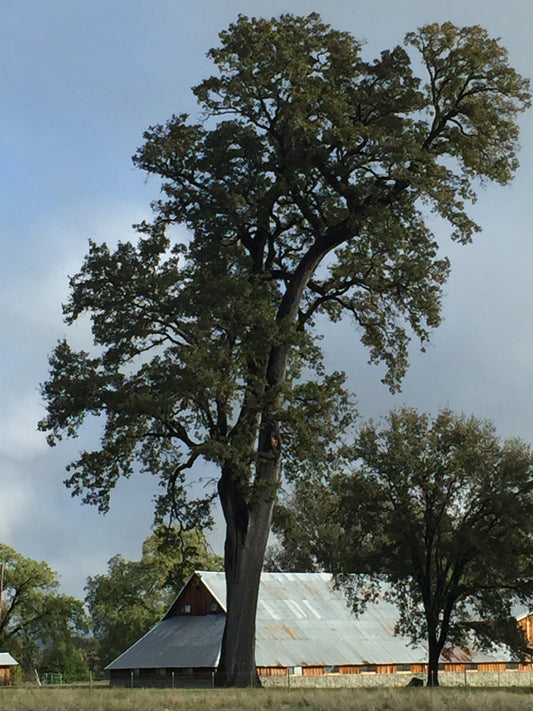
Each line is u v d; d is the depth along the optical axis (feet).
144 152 138.31
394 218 136.77
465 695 97.96
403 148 131.64
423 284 146.82
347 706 76.28
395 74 135.23
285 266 149.18
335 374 139.74
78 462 137.28
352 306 152.76
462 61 135.54
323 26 139.54
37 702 79.36
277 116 136.36
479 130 137.39
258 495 129.70
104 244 138.72
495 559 164.86
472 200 139.74
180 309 132.46
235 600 133.49
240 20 137.18
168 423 135.85
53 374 137.69
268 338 131.64
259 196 140.05
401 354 152.87
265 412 131.75
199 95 137.28
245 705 79.46
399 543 173.78
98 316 137.08
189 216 138.21
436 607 174.19
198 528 140.87
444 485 174.70
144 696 90.84
